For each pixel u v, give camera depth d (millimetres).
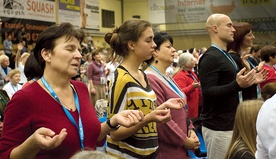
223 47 3369
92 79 10359
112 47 2553
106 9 20062
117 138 2338
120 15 21469
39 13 15023
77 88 2020
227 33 3342
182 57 5238
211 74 3203
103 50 15562
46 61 1884
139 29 2449
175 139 2713
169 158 2740
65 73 1875
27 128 1791
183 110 2846
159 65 2877
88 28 18453
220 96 3084
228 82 3219
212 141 3268
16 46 13688
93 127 1938
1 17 13180
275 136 1553
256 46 7320
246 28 3588
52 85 1895
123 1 21594
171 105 2242
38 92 1830
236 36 3590
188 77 5180
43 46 1879
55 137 1545
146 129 2424
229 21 3352
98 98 10445
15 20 13773
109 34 2828
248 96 3332
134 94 2375
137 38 2451
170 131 2695
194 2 19344
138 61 2502
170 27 19828
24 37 14133
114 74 2449
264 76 2916
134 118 1885
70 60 1860
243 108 2328
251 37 3623
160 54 2859
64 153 1823
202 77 3258
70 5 17031
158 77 2799
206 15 19172
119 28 2551
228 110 3184
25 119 1788
